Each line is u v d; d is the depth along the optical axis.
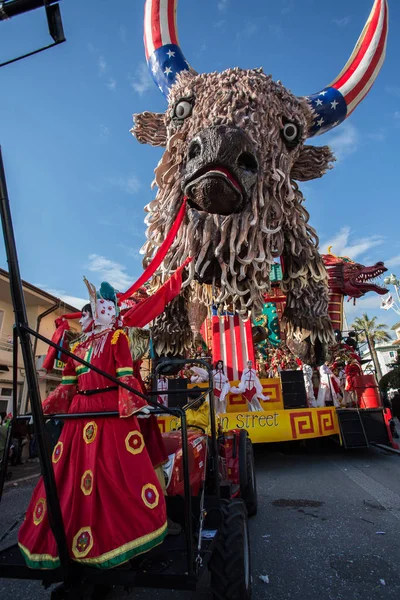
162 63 6.16
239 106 5.11
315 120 6.10
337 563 2.79
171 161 5.48
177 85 5.82
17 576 1.68
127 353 2.02
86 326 2.22
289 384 7.47
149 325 7.03
